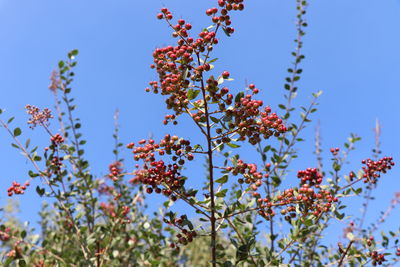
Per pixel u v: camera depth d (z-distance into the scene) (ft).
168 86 11.10
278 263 12.66
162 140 11.57
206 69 10.94
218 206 12.16
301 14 23.44
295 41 22.85
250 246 12.82
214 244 11.85
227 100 11.25
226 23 11.28
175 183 11.40
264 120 11.12
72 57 21.27
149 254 16.03
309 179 13.84
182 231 11.92
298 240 13.03
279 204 12.23
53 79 20.97
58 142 17.66
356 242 14.07
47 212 23.45
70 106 20.57
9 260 15.08
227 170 11.83
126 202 20.94
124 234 20.07
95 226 18.67
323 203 12.78
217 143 12.22
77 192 18.67
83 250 16.98
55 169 17.54
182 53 10.82
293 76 21.71
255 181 12.13
